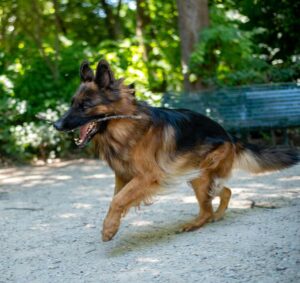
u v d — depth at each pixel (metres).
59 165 10.02
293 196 6.38
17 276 4.27
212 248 4.55
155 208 6.21
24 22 11.79
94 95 4.72
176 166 5.10
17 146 10.48
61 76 11.45
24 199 7.13
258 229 5.01
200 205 5.36
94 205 6.57
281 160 5.83
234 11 13.48
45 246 4.99
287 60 12.88
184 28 11.34
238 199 6.39
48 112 10.65
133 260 4.43
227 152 5.49
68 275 4.21
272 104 10.41
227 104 10.56
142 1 13.37
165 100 10.90
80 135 4.78
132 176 4.95
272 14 12.82
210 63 11.45
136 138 4.83
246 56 11.42
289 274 3.78
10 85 10.99
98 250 4.79
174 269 4.12
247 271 3.92
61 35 13.14
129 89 4.91
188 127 5.25
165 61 12.50
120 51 11.76
